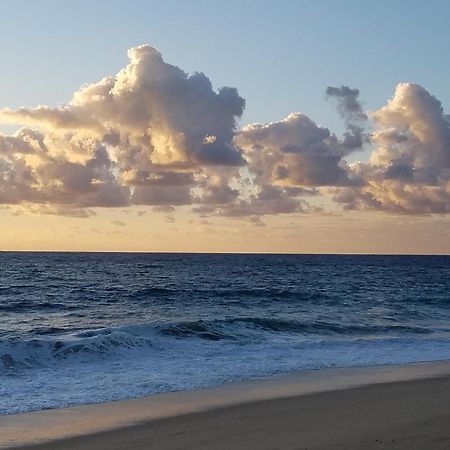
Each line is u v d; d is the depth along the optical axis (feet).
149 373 56.75
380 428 36.40
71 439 35.83
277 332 87.04
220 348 70.74
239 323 89.10
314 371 59.57
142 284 208.85
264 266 408.87
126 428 38.27
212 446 33.65
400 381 54.44
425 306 137.69
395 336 88.84
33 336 86.69
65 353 61.93
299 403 45.21
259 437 35.37
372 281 238.68
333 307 131.75
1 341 60.75
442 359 67.77
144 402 45.91
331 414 41.14
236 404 45.14
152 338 76.13
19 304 136.77
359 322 104.37
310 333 88.58
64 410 43.27
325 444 32.96
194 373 57.11
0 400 46.06
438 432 34.99
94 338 66.03
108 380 53.47
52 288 187.83
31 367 57.88
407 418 39.14
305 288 192.03
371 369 61.05
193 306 132.77
